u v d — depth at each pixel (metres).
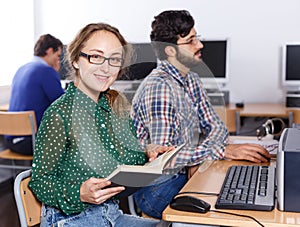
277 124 2.41
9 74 4.29
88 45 1.50
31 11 4.41
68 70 1.61
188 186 1.63
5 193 3.90
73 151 1.54
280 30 4.01
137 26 4.24
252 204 1.38
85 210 1.58
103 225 1.62
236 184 1.57
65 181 1.55
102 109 1.60
